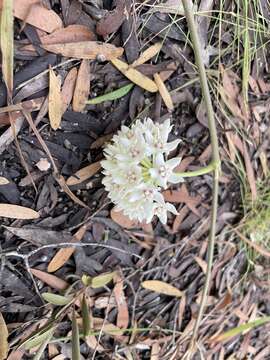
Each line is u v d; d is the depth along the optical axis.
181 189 0.40
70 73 0.34
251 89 0.40
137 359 0.41
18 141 0.33
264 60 0.40
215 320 0.43
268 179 0.43
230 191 0.42
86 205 0.36
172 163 0.32
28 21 0.32
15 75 0.32
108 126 0.36
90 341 0.39
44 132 0.34
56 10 0.33
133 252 0.39
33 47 0.33
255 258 0.44
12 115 0.33
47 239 0.36
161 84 0.37
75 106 0.35
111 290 0.39
